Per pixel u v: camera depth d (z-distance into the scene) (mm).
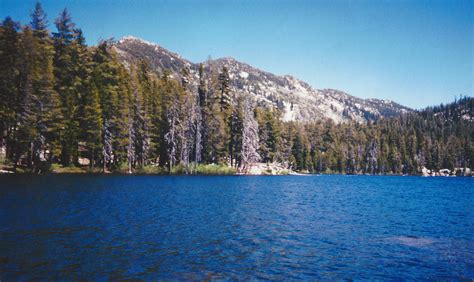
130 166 70375
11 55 55688
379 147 168375
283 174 113438
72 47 68812
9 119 54094
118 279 11727
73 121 63688
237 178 75500
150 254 14766
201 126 85438
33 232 17531
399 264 14922
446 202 42000
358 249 17297
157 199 32594
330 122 182625
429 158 165625
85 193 34094
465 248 18062
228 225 21844
